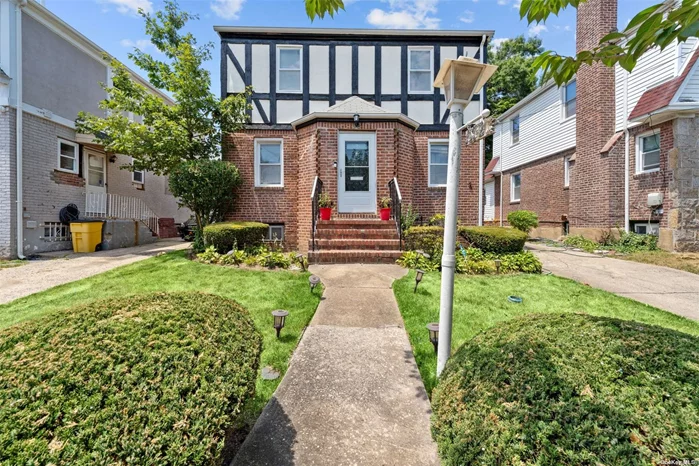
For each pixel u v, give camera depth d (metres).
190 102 7.66
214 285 4.61
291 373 2.54
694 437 1.05
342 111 7.89
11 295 4.46
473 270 5.40
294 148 8.77
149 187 13.73
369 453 1.79
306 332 3.25
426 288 4.49
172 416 1.25
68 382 1.22
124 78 7.90
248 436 1.90
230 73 8.80
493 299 4.16
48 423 1.10
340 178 7.91
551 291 4.48
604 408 1.19
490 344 1.79
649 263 6.48
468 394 1.52
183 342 1.55
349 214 7.87
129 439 1.14
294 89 8.92
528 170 12.93
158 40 8.07
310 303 3.99
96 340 1.43
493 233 6.23
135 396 1.25
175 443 1.19
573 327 1.72
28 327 1.54
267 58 8.83
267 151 8.91
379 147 7.89
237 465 1.69
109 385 1.25
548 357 1.50
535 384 1.37
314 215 6.74
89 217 9.64
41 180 8.33
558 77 2.04
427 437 1.91
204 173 7.39
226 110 7.86
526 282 4.88
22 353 1.35
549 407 1.26
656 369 1.32
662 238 7.62
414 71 9.06
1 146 7.49
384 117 7.81
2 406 1.12
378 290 4.49
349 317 3.62
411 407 2.17
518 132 13.75
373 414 2.10
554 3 1.98
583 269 5.96
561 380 1.35
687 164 7.23
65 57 9.05
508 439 1.24
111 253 8.26
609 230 8.59
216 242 6.39
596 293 4.42
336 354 2.83
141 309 1.75
